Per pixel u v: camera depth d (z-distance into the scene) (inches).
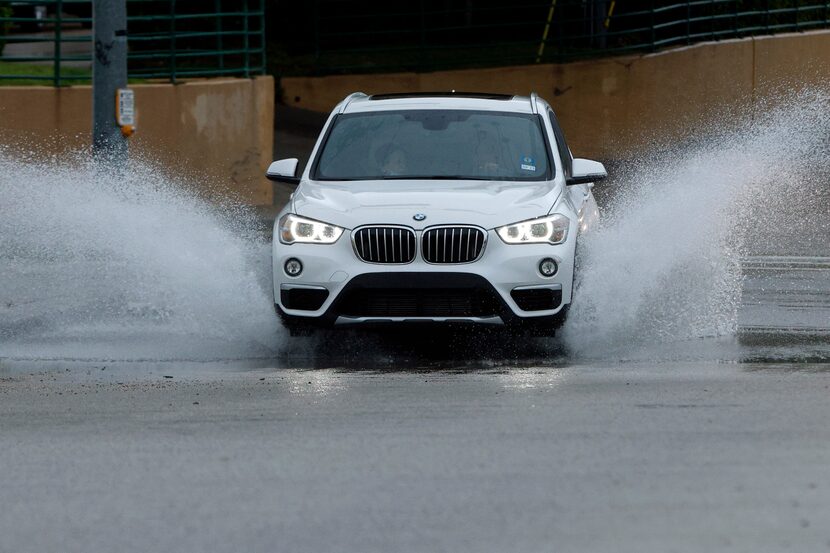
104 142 1834.4
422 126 1238.9
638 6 3444.9
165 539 550.6
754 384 895.7
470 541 540.4
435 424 767.7
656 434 730.8
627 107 3117.6
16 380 955.3
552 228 1072.8
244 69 2561.5
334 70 3181.6
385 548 533.3
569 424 761.6
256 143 2551.7
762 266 1654.8
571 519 569.0
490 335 1127.0
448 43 3501.5
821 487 616.1
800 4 3654.0
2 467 677.9
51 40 2343.8
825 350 1059.9
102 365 1021.2
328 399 859.4
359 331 1152.8
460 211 1064.8
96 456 698.8
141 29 3139.8
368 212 1069.1
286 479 642.8
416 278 1049.5
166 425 779.4
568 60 3164.4
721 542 536.4
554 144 1225.4
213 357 1058.1
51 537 556.7
